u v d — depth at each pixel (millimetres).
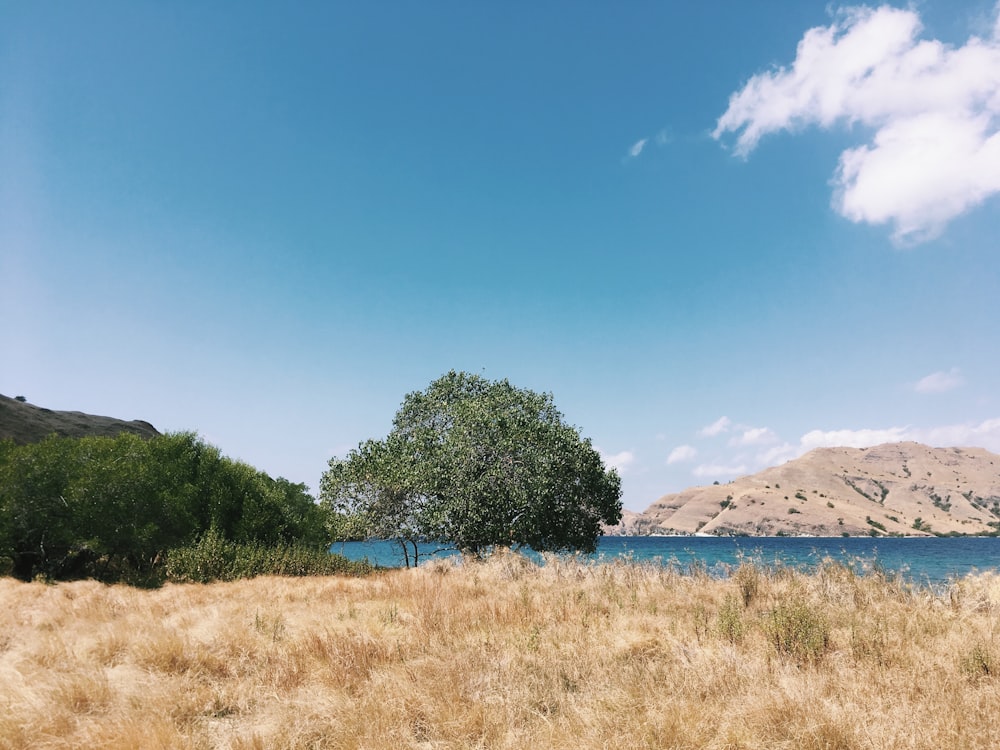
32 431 59406
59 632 9094
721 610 9664
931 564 37906
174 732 4906
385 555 54469
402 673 6543
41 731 4910
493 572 18016
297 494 38531
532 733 5004
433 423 30875
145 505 24266
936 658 6969
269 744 4770
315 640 7938
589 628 9141
